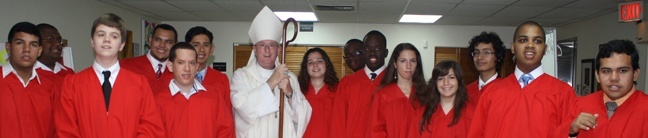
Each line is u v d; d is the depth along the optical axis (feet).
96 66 6.04
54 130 7.14
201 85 7.32
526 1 16.35
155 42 8.96
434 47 25.09
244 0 17.24
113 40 5.91
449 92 7.09
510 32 24.77
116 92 5.99
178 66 6.75
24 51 6.59
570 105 5.94
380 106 7.82
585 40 21.18
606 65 5.83
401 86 7.90
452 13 19.94
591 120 5.52
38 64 7.99
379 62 9.24
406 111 7.65
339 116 8.72
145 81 6.34
